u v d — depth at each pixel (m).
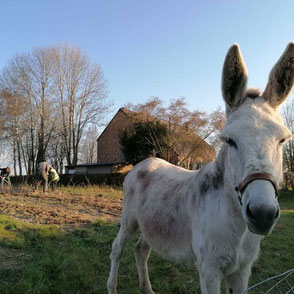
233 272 2.39
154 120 22.59
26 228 5.84
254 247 2.39
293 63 2.05
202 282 2.35
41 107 29.78
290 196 16.23
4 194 11.60
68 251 4.72
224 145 2.38
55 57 30.20
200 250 2.39
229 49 2.05
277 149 1.88
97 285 3.78
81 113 32.44
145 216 3.29
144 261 3.73
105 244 5.26
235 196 2.13
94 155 59.38
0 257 4.32
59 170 41.97
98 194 12.91
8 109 28.20
